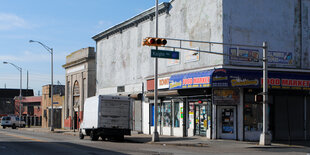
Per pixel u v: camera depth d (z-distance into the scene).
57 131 45.62
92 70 47.47
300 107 27.92
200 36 27.88
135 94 35.97
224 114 26.41
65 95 54.69
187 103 29.52
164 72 32.16
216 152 18.72
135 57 37.34
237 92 25.81
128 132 26.94
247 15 26.66
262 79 25.34
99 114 26.36
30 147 20.27
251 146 22.11
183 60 29.72
